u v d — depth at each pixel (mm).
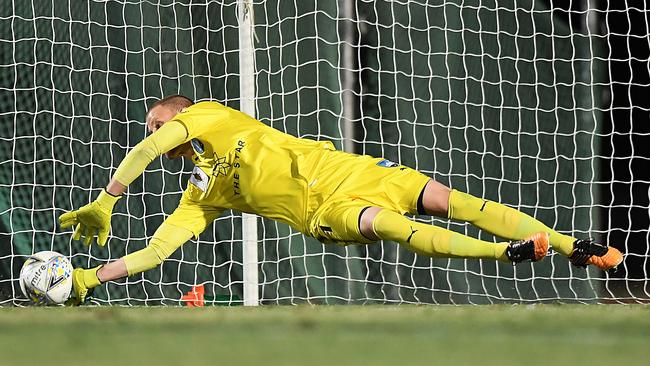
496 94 25109
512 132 25078
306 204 13859
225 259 24094
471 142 24922
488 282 24594
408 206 13852
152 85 24156
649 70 24375
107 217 14992
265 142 14336
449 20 25016
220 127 14641
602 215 25781
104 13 24234
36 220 23688
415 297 23297
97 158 24031
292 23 24469
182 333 9062
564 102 25406
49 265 16016
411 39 24906
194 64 24188
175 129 14492
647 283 26109
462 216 13570
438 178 24719
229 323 10242
